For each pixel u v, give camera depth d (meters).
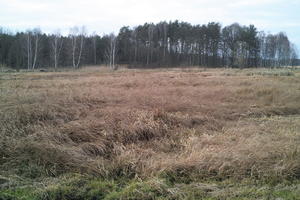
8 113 6.44
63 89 11.19
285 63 69.94
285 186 4.03
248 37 59.34
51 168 4.35
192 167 4.46
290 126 6.93
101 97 9.27
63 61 50.25
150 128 6.08
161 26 60.78
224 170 4.40
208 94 11.13
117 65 48.91
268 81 15.61
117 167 4.48
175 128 6.55
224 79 17.03
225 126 7.01
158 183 3.94
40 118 6.49
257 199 3.62
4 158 4.53
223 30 63.00
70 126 5.94
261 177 4.25
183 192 3.81
